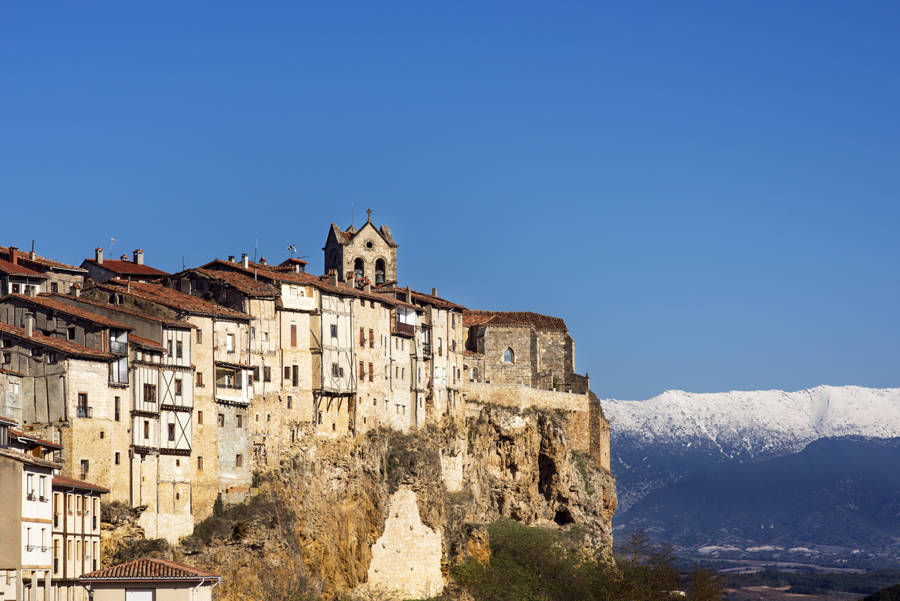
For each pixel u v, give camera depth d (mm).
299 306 171625
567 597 197625
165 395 146750
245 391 160625
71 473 133500
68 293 166500
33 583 116625
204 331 154500
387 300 189125
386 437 185250
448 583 186375
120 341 142875
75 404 135250
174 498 146125
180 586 114625
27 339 136750
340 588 166875
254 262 186500
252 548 151625
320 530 166375
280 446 166125
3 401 134500
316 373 173000
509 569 193375
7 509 114188
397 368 192250
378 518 177250
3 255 176625
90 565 131250
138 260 196000
